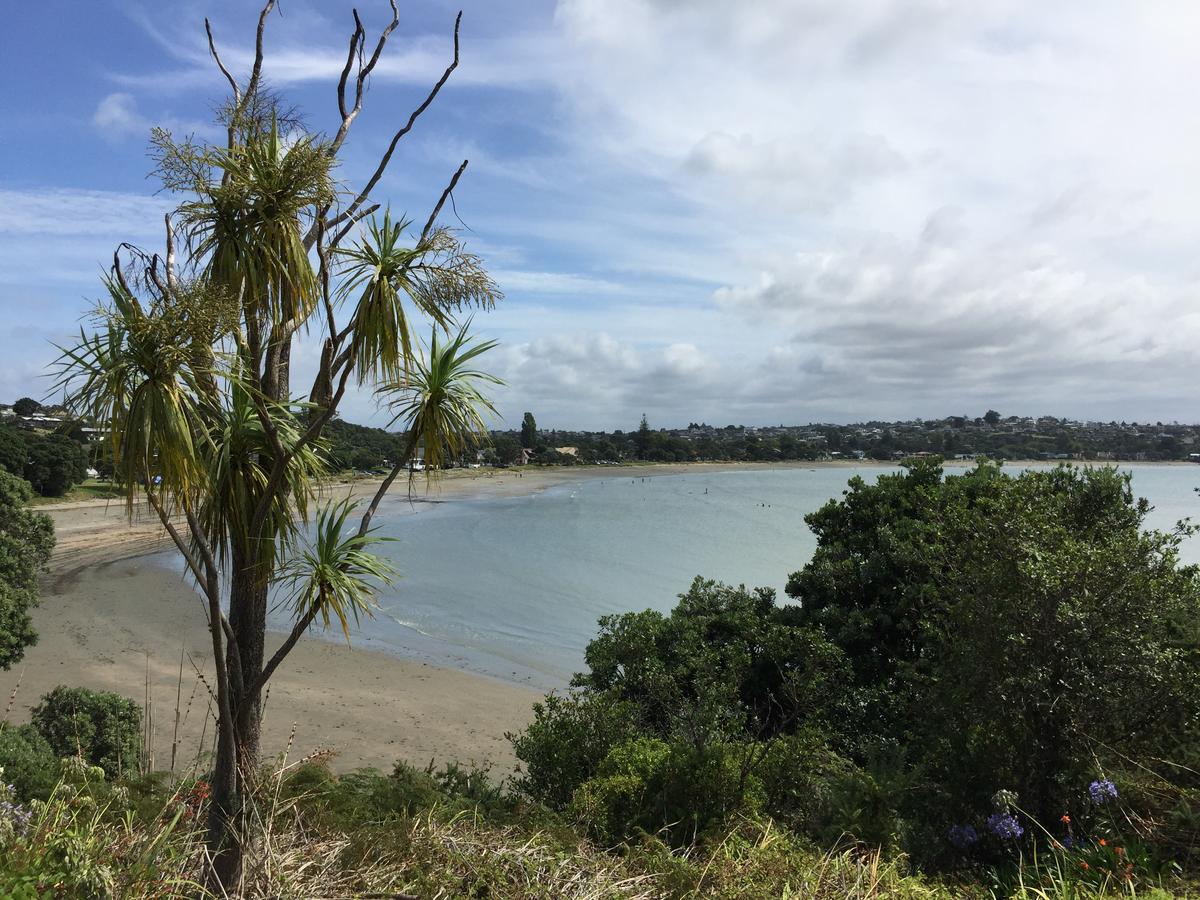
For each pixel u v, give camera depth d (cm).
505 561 5178
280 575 465
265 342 461
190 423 410
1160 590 647
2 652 1920
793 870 522
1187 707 623
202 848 443
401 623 3322
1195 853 548
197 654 2581
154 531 5766
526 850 553
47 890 344
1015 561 692
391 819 627
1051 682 644
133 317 362
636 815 748
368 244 454
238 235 421
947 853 629
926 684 828
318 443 502
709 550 5669
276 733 1866
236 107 435
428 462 504
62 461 6906
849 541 1483
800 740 813
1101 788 586
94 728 1276
